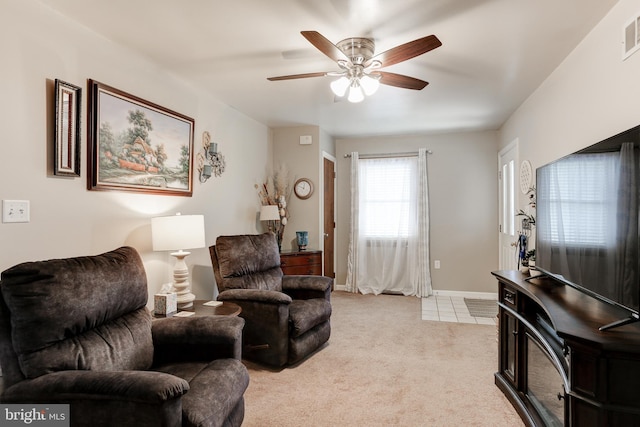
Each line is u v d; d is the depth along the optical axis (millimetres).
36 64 1952
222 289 3082
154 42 2457
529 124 3600
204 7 2018
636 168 1425
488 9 2035
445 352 3160
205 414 1473
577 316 1628
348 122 4695
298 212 5008
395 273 5438
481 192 5199
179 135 3111
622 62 1959
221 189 3812
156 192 2850
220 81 3205
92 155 2273
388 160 5512
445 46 2496
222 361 1888
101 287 1691
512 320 2346
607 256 1622
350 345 3332
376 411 2215
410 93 3518
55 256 2064
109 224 2439
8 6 1812
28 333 1405
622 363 1334
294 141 5012
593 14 2098
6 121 1811
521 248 3340
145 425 1310
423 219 5340
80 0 1943
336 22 2178
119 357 1664
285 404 2297
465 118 4480
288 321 2854
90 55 2281
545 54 2629
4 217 1802
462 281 5293
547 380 1903
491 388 2508
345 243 5730
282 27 2250
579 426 1416
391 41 2416
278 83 3254
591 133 2305
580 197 1885
